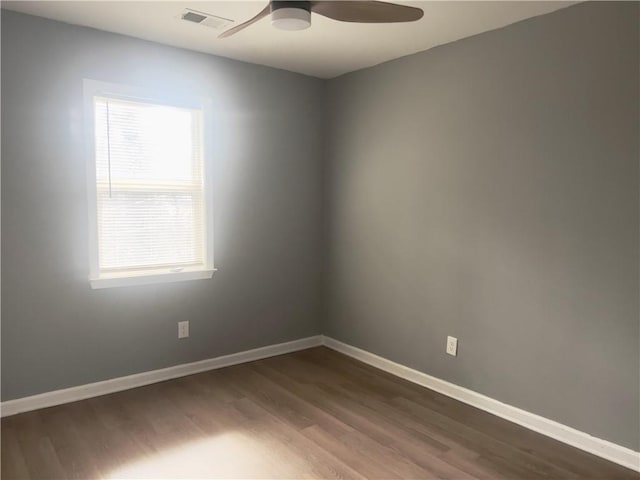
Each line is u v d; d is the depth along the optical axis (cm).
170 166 331
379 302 370
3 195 270
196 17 270
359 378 350
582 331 253
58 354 295
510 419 286
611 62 234
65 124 285
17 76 268
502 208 285
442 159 317
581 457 246
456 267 313
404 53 332
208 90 340
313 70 378
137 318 323
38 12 265
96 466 231
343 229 398
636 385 234
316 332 419
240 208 365
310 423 279
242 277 372
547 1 241
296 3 194
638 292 231
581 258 251
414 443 258
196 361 354
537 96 264
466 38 297
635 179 229
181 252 342
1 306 274
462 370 313
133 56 306
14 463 232
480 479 226
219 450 247
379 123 360
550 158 260
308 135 399
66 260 292
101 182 303
